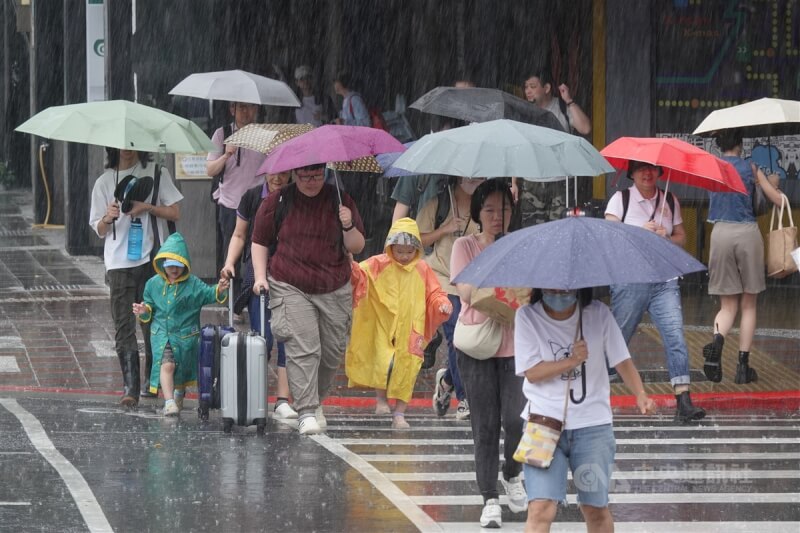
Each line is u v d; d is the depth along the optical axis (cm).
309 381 2755
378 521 2048
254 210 2939
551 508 1666
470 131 2177
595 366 1669
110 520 2025
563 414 1653
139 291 3150
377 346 2878
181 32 5041
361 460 2516
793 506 2214
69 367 3619
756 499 2262
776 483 2389
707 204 4972
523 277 1573
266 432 2809
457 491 2291
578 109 4319
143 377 3509
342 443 2692
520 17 5397
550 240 1603
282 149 2620
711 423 3022
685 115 5053
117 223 3138
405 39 5988
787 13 5053
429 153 2150
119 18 5288
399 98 6056
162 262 3005
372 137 2645
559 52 5162
